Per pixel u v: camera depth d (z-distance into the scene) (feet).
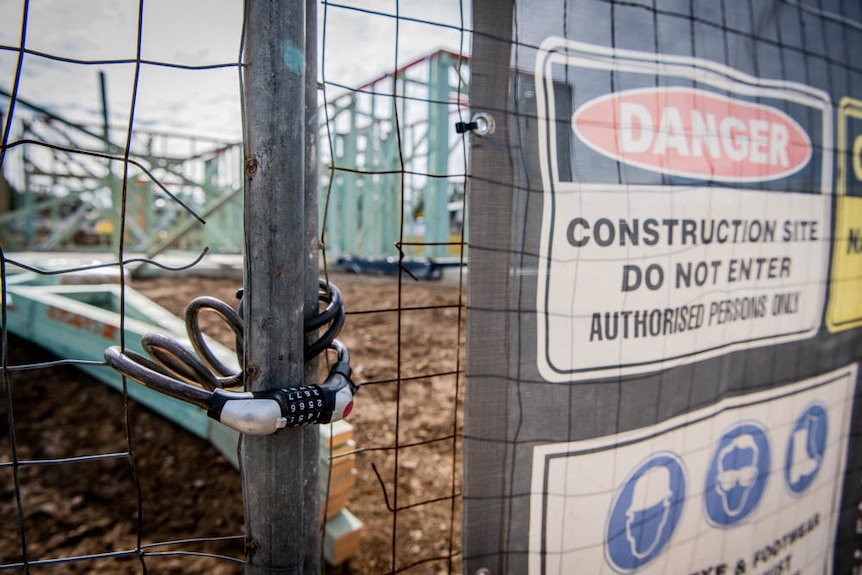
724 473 5.53
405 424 12.30
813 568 6.74
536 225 4.00
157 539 8.57
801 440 6.26
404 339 18.88
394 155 36.65
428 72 31.24
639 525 4.91
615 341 4.51
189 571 7.84
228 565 7.97
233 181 41.34
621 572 4.85
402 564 8.04
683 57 4.72
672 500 5.13
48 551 8.20
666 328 4.82
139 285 29.07
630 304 4.55
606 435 4.56
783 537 6.29
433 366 16.19
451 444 11.46
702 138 4.88
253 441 2.92
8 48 2.55
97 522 8.89
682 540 5.28
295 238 2.82
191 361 2.77
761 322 5.63
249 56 2.66
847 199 6.25
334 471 7.70
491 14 3.72
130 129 2.69
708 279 5.07
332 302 3.14
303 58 2.77
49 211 51.03
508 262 3.93
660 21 4.56
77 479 9.97
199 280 31.71
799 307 5.98
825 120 5.93
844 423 6.76
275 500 2.96
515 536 4.24
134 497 9.55
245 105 2.71
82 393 13.05
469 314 3.86
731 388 5.47
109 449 10.93
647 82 4.49
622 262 4.46
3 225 41.27
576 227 4.18
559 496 4.40
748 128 5.24
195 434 11.27
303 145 2.82
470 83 3.67
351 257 37.29
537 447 4.25
